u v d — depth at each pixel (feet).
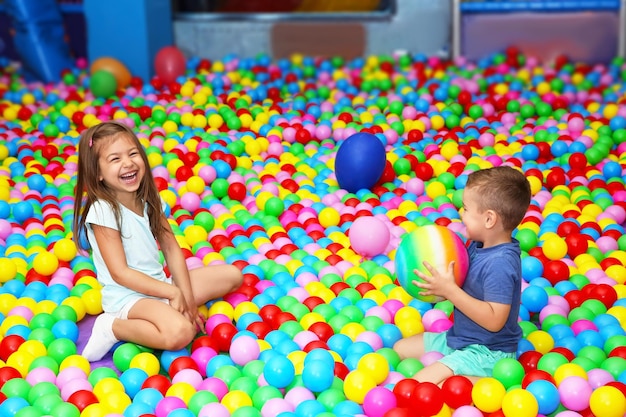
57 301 12.21
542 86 25.39
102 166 10.94
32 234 14.69
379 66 28.94
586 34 29.12
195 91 25.25
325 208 15.33
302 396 9.25
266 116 22.33
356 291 12.24
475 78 26.66
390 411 8.63
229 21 30.40
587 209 15.37
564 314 11.68
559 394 9.24
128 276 11.00
